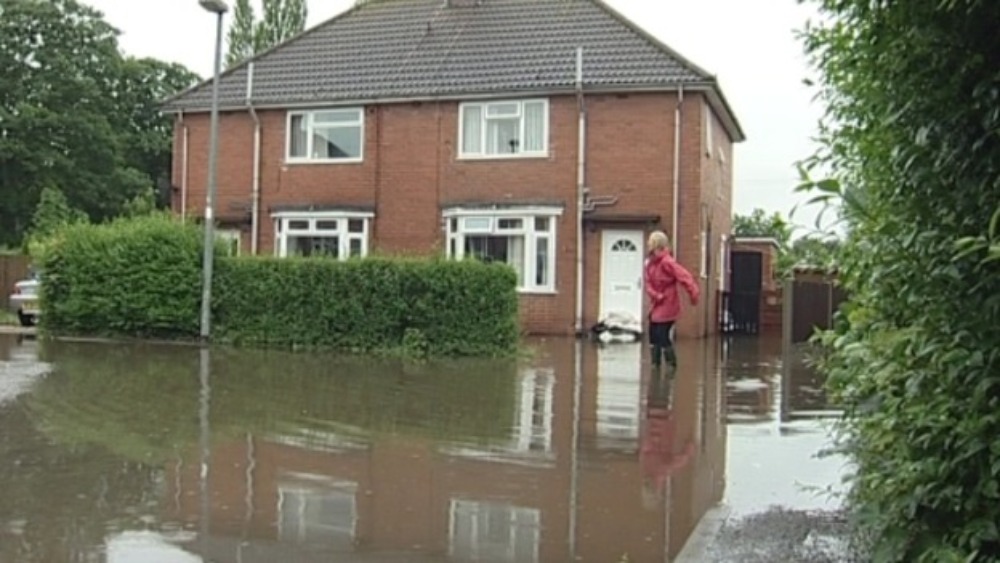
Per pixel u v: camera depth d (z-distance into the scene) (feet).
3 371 44.70
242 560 16.96
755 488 22.26
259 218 86.38
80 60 156.87
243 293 57.88
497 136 79.36
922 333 11.10
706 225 78.23
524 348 58.39
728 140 94.17
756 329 90.48
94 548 17.56
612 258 75.72
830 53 14.14
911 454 11.41
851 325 13.62
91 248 61.77
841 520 18.90
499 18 85.05
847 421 14.29
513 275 54.19
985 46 10.39
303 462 25.46
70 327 62.69
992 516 10.52
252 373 44.75
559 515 20.26
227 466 24.88
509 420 32.37
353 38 89.15
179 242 60.03
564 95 76.74
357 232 83.51
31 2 153.07
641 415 33.53
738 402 36.76
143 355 52.21
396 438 28.99
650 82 74.08
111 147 157.28
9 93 150.20
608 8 82.28
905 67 11.13
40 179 148.15
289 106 85.05
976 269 10.32
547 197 77.10
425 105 81.30
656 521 19.76
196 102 88.89
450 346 53.67
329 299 55.77
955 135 10.75
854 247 13.33
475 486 22.88
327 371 45.88
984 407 10.33
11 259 95.25
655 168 74.59
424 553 17.57
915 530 11.68
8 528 18.89
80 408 34.22
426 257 57.57
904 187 11.58
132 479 23.26
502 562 17.04
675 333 72.95
